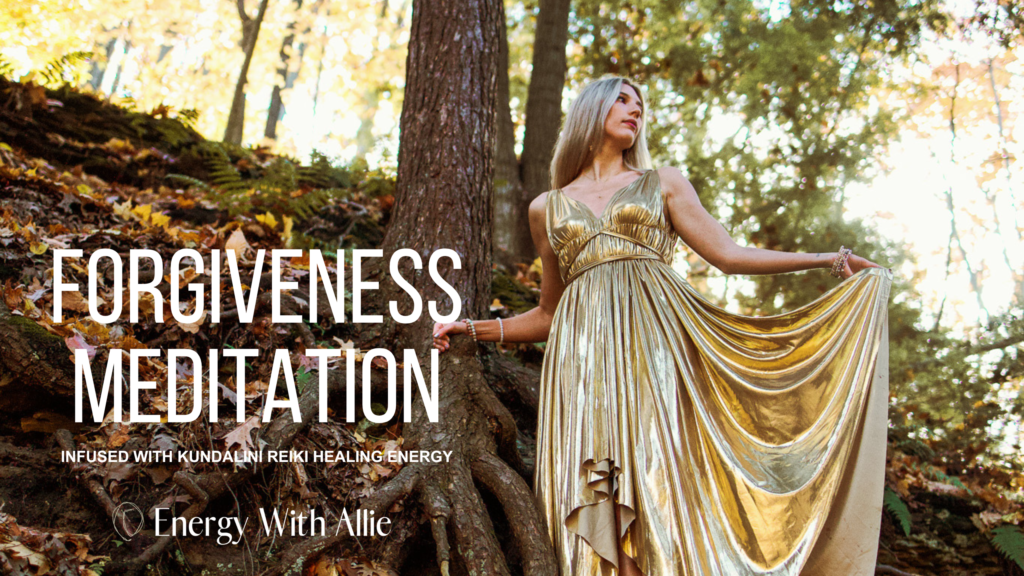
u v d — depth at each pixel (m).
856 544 1.91
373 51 13.30
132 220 3.66
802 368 2.11
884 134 7.56
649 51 8.62
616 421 2.04
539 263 5.30
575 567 1.96
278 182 4.69
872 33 7.43
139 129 5.23
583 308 2.26
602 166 2.58
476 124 3.19
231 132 7.79
